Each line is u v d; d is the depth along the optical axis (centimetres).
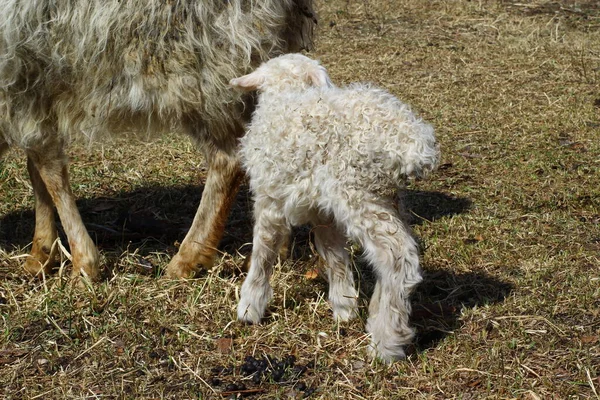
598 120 865
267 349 487
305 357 479
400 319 444
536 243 605
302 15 584
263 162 461
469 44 1155
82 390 455
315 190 444
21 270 595
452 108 912
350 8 1320
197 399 442
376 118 426
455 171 752
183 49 526
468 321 504
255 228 491
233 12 527
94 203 711
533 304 517
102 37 520
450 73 1037
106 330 508
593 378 445
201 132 565
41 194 588
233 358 478
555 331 489
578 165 750
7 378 469
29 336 509
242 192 732
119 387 457
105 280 574
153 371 470
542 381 443
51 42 528
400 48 1140
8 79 540
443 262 579
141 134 580
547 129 842
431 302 527
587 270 561
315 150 436
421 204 681
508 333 486
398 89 978
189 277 573
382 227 432
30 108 553
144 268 586
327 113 434
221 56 532
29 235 654
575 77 1008
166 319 519
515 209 667
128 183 750
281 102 457
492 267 572
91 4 517
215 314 523
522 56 1093
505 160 770
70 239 571
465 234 624
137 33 522
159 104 543
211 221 573
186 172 777
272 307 526
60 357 485
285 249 588
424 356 463
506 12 1298
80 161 793
